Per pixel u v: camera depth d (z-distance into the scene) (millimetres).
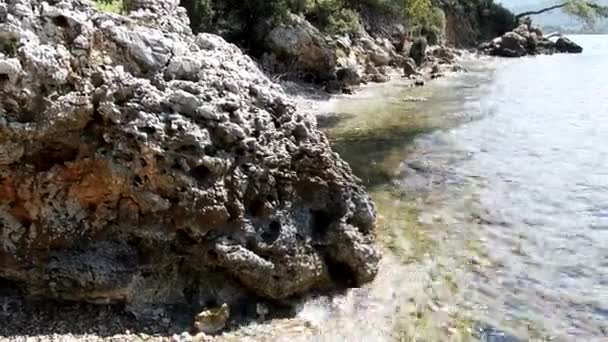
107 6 15727
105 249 11203
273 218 11812
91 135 11172
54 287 10977
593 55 63281
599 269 13180
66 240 11039
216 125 11570
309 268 11891
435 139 24859
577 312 11500
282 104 12914
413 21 57031
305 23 38750
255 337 10586
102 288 10891
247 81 12953
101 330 10477
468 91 38312
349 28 45656
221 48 14328
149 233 11102
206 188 11133
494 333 10820
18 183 10875
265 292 11445
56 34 11727
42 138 10867
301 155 12500
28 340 10047
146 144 10805
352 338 10617
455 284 12547
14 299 11086
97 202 11180
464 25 72938
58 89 11195
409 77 45344
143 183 10992
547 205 17016
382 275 12891
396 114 30781
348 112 31609
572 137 24703
